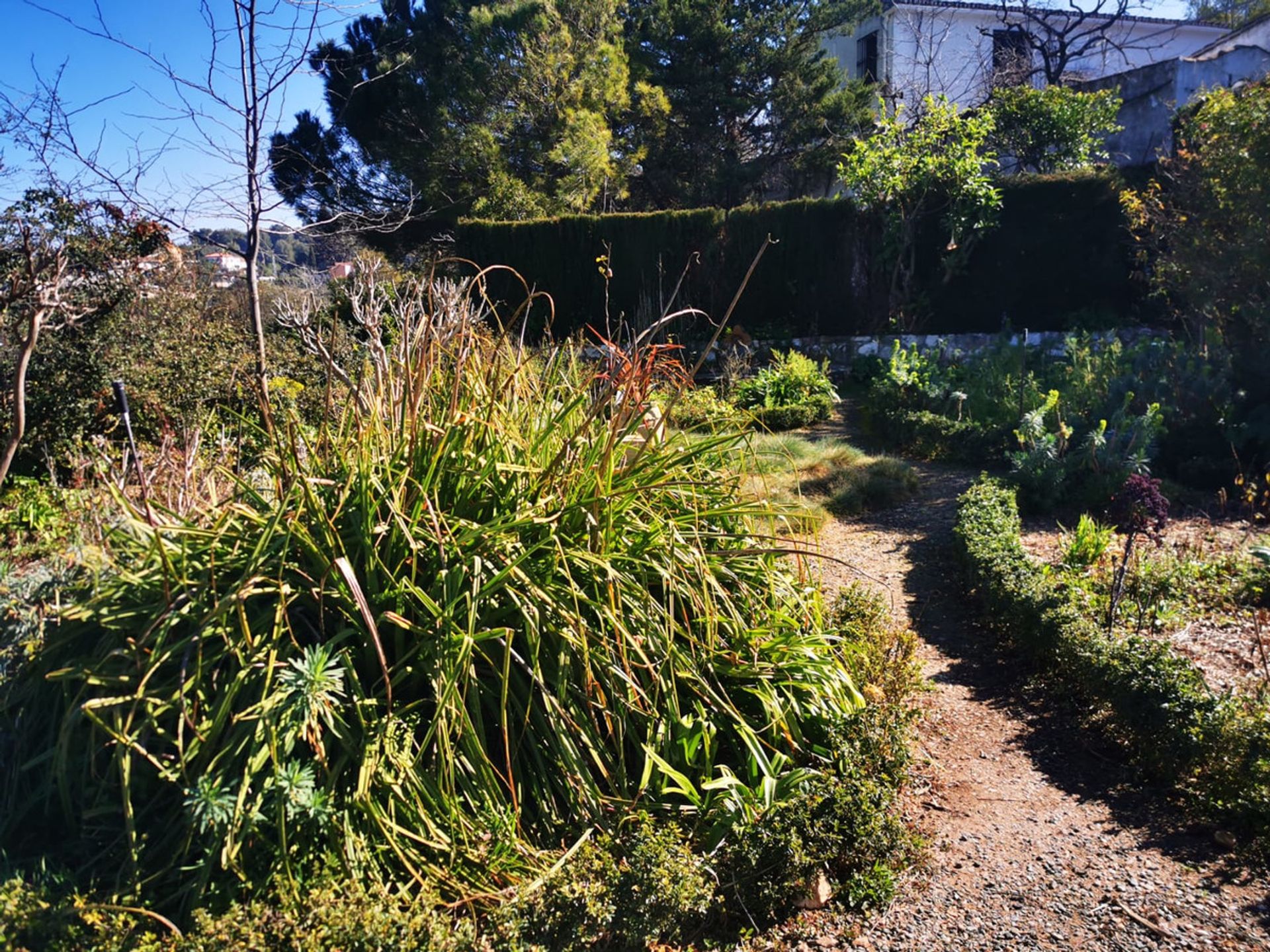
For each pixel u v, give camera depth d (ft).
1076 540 20.72
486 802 9.00
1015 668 16.12
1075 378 35.06
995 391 38.06
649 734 10.11
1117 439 26.68
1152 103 62.95
